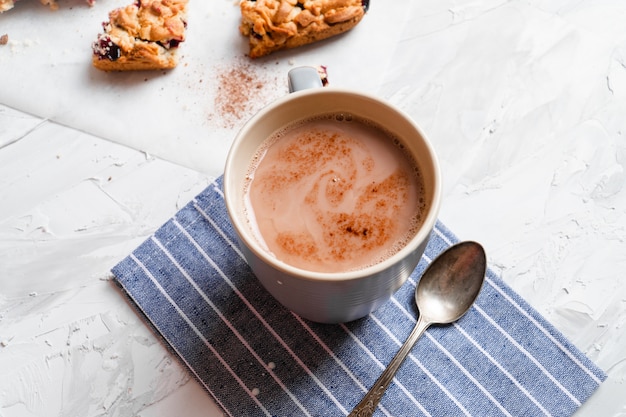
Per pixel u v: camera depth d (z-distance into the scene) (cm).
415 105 53
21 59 55
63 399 45
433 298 46
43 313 48
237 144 42
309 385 44
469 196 50
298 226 42
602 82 53
